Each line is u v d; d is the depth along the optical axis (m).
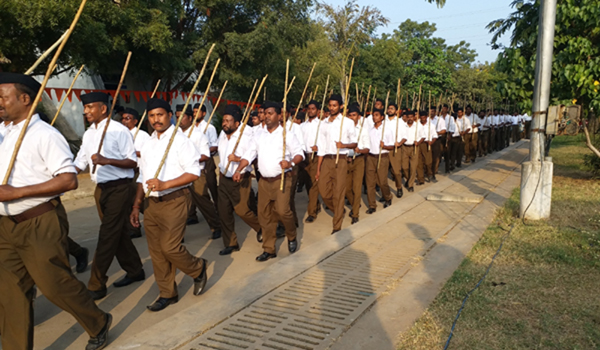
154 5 13.41
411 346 3.11
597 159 10.31
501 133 20.22
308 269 4.77
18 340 3.08
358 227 6.43
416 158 10.56
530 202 6.56
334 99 6.80
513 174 11.55
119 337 3.70
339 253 5.29
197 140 6.13
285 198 5.58
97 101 4.89
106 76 17.45
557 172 11.59
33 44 9.61
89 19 9.55
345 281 4.39
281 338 3.29
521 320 3.45
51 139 3.03
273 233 5.67
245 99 21.25
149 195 4.08
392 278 4.39
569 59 8.70
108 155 4.61
